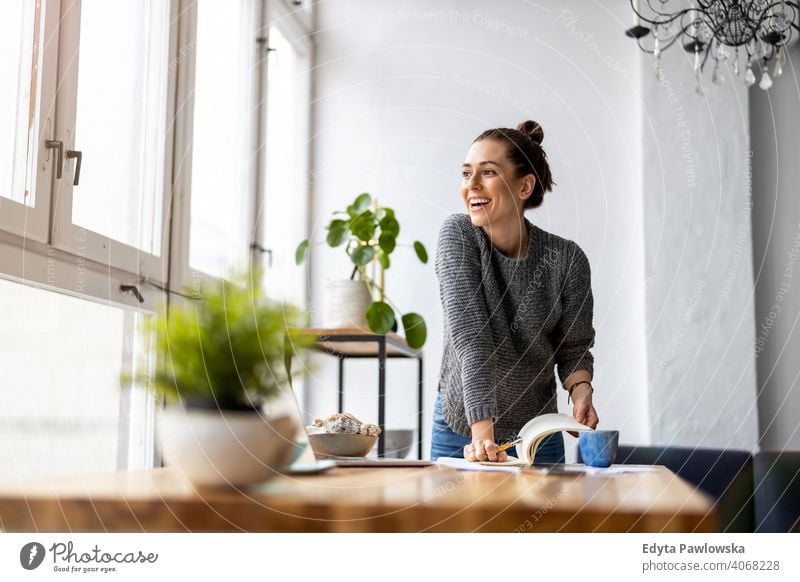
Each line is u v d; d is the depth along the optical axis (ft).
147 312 7.09
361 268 9.34
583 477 3.48
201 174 8.74
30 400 5.71
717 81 7.89
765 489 6.68
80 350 6.29
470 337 5.06
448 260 5.36
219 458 2.50
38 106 5.49
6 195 5.35
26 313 5.64
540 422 4.42
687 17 10.44
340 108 11.59
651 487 2.97
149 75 7.47
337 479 3.02
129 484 2.67
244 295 2.52
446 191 11.31
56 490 2.48
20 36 5.50
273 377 2.53
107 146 6.84
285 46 11.39
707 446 10.16
